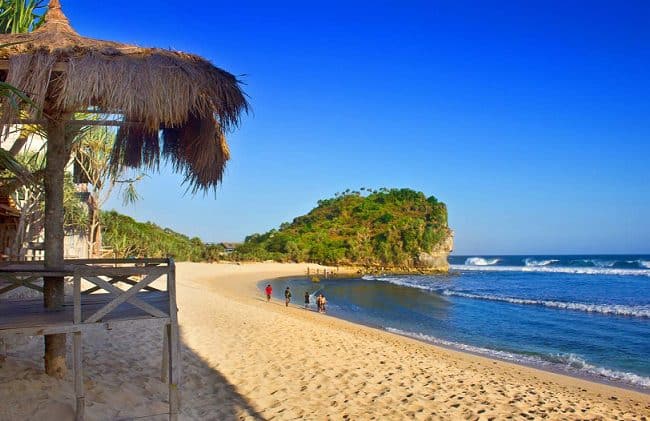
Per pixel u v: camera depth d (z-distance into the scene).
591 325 21.47
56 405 4.96
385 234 102.12
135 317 4.72
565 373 12.68
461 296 37.41
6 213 12.98
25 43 4.55
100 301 6.17
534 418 7.49
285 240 102.25
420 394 8.28
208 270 60.72
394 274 82.44
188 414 6.04
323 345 12.45
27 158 11.49
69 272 4.45
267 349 11.05
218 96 5.00
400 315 25.38
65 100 4.39
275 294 38.88
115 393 5.97
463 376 10.27
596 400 9.57
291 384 8.21
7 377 5.44
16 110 4.25
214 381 7.82
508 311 27.05
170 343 4.78
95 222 17.81
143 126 6.16
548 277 63.69
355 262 99.12
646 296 35.47
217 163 6.46
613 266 91.50
